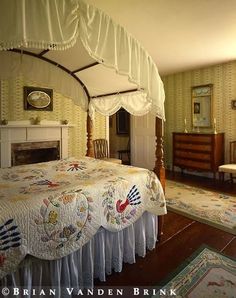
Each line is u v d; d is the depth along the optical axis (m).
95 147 5.07
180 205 3.35
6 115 4.06
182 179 4.85
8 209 1.35
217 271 1.87
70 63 2.47
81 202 1.63
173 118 5.64
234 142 4.45
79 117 4.91
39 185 1.84
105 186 1.82
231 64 4.49
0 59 2.25
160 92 2.11
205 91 4.94
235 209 3.16
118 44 1.70
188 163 4.84
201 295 1.62
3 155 4.07
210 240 2.39
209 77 4.87
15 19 1.25
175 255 2.13
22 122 4.21
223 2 2.31
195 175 5.18
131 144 6.10
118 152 7.11
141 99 2.74
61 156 4.69
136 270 1.93
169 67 4.89
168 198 3.65
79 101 2.94
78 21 1.46
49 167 2.47
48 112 4.50
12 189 1.74
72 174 2.21
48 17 1.34
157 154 2.38
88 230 1.65
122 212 1.89
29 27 1.30
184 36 3.17
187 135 4.80
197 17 2.62
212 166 4.43
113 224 1.82
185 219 2.90
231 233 2.53
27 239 1.37
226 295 1.61
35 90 4.30
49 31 1.34
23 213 1.37
